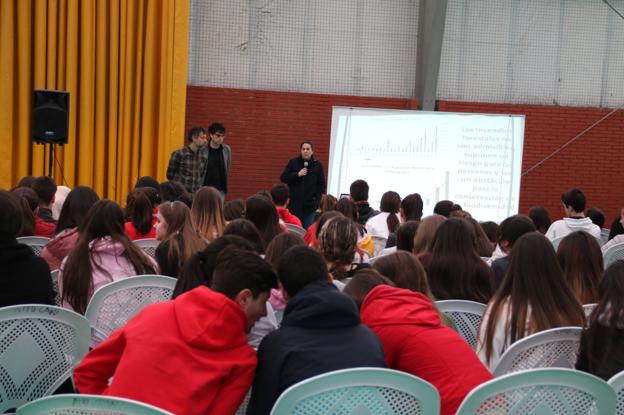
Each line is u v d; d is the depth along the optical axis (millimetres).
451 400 3127
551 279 3863
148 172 11875
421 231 5250
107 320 4473
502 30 13375
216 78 12719
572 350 3703
